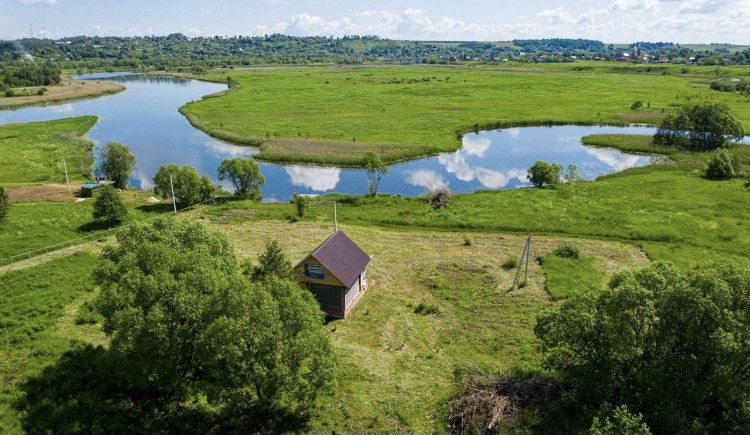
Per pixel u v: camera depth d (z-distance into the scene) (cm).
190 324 2761
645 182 7775
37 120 14638
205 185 7012
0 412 2733
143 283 2725
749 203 6681
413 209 6712
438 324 3906
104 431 2681
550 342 2825
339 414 2878
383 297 4331
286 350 2639
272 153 10144
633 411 2623
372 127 12394
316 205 6931
